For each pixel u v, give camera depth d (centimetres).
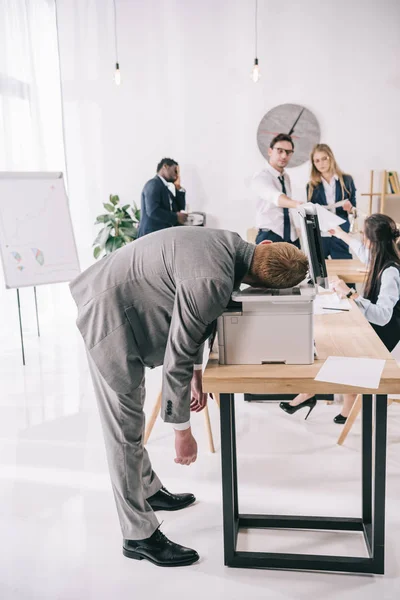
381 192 605
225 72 603
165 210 577
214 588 200
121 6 602
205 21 596
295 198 617
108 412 203
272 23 589
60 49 614
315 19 584
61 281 488
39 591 200
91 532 235
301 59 592
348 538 228
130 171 632
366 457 226
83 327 195
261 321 198
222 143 617
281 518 236
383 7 573
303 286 204
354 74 589
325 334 243
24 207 473
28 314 579
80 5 604
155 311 192
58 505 256
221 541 227
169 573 208
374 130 597
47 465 295
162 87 613
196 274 172
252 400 369
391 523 233
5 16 515
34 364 471
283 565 209
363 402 223
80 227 646
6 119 519
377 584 200
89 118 625
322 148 577
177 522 240
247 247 188
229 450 203
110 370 193
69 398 393
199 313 173
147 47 607
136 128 623
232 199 625
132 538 212
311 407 339
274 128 607
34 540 230
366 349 219
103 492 267
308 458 292
